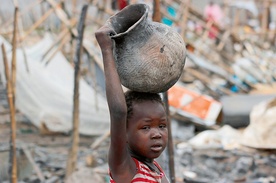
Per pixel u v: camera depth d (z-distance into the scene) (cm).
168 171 1165
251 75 3075
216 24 3206
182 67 690
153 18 1083
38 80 2122
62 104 2127
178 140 2223
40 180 1688
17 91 2088
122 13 665
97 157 1950
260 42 3634
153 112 653
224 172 1864
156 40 667
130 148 664
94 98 2181
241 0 4462
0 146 1806
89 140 2131
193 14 3241
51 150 1977
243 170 1856
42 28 2814
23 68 2103
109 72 627
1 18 2920
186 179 1716
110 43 636
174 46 675
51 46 2273
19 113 2097
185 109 2303
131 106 656
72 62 2398
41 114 2081
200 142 2141
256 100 2477
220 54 3098
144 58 660
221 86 2897
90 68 2227
